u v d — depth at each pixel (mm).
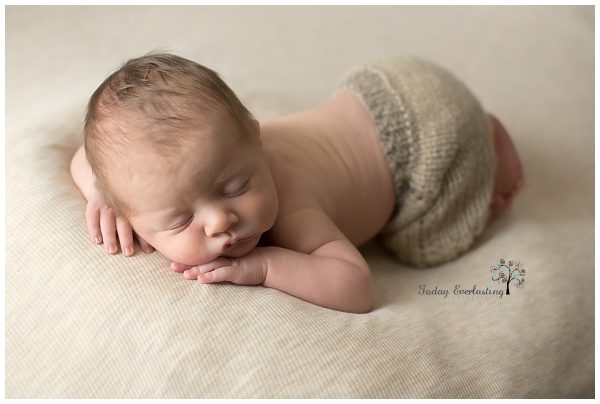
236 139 988
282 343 939
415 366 983
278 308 995
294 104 1772
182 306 962
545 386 1099
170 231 986
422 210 1349
